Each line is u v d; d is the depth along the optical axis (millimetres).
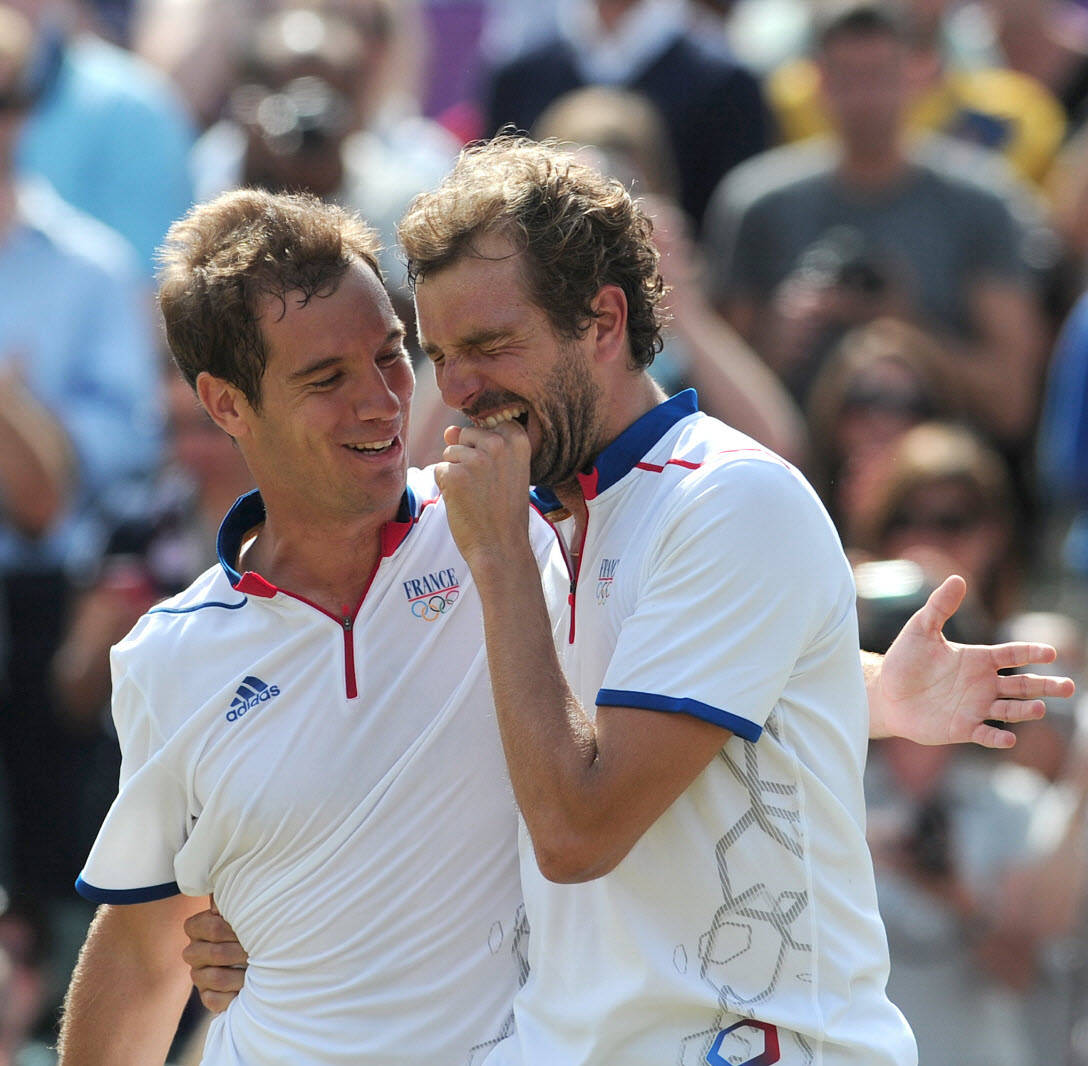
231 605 10812
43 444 21078
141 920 11508
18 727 20250
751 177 24469
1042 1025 16594
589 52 26484
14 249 22234
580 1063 9781
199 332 10516
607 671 9578
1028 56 28891
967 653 10484
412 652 10742
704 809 9586
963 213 23594
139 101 24750
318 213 10547
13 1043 18328
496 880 10695
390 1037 10617
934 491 18984
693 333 20469
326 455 10414
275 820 10648
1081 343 23156
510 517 9625
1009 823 17109
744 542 9367
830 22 23359
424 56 31203
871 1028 9805
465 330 9547
